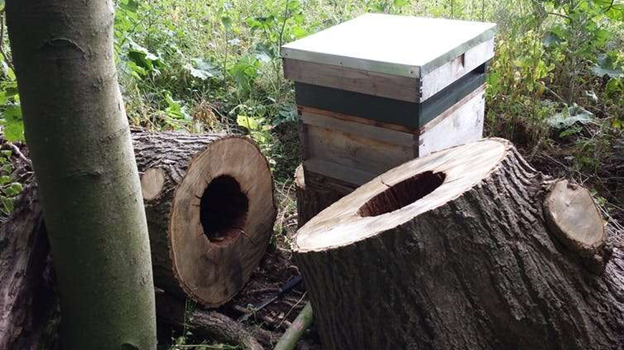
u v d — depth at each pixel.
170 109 4.07
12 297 2.16
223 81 4.81
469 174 2.02
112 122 1.97
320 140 2.87
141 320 2.20
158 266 2.61
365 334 2.01
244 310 2.88
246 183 2.87
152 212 2.53
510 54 4.03
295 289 3.02
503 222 1.91
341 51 2.61
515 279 1.91
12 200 2.71
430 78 2.46
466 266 1.88
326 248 1.95
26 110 1.89
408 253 1.85
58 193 1.96
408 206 1.97
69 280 2.08
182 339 2.62
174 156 2.59
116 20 4.64
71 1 1.79
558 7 4.29
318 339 2.70
